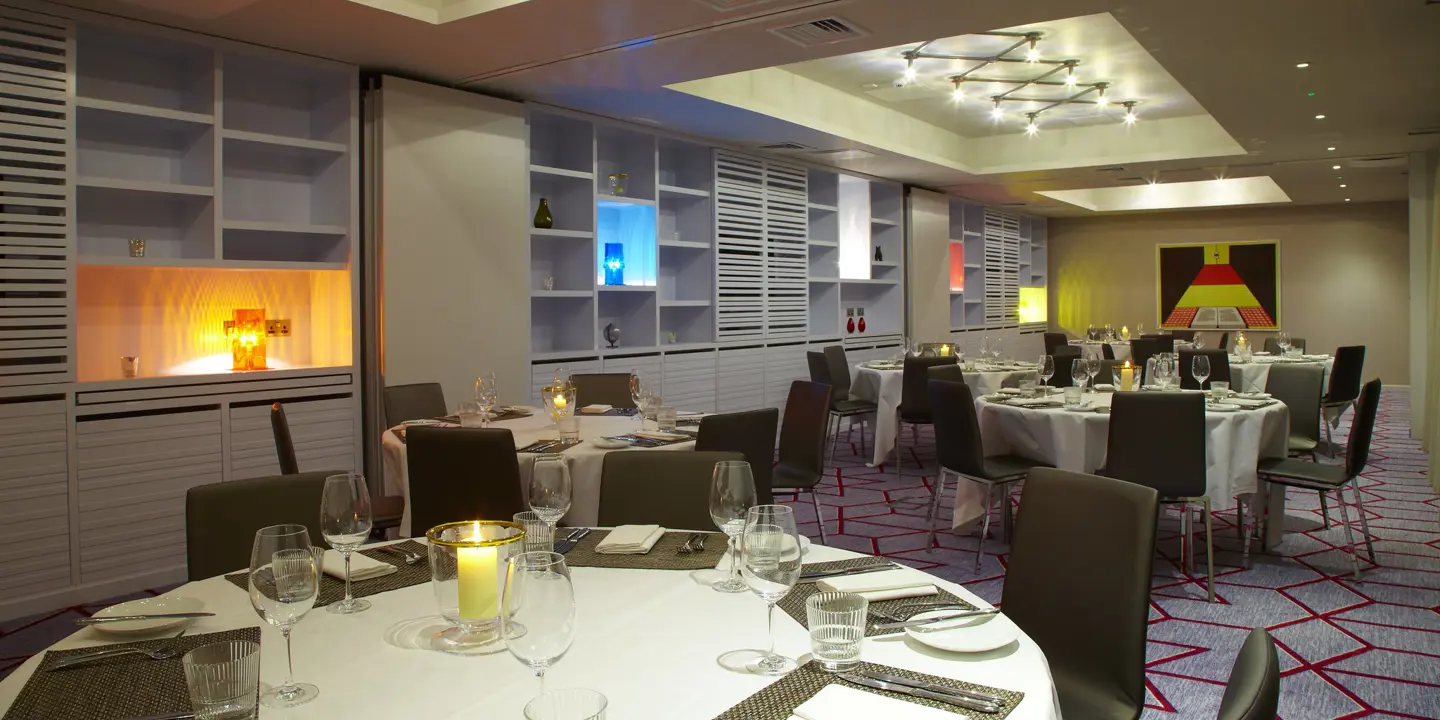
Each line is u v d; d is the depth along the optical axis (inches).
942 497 237.9
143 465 170.2
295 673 55.6
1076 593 81.9
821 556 80.7
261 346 200.1
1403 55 203.8
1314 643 135.9
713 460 100.8
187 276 194.1
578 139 260.5
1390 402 446.0
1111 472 157.2
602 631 62.3
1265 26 181.9
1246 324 551.8
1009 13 167.8
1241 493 168.2
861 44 184.7
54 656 58.3
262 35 177.2
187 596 71.3
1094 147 356.2
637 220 280.7
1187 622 145.3
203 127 181.0
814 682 53.2
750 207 318.3
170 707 50.6
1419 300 335.9
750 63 198.2
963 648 57.4
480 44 183.5
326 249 205.8
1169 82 281.9
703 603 68.3
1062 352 315.3
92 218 177.6
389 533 156.5
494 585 61.0
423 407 186.9
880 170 363.3
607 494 101.7
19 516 155.9
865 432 354.0
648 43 182.7
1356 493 174.4
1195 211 562.3
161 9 161.2
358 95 199.3
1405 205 510.6
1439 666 127.2
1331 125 283.4
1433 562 177.0
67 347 160.7
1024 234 576.1
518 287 230.2
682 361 289.7
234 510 91.7
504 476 122.4
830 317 367.9
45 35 157.2
